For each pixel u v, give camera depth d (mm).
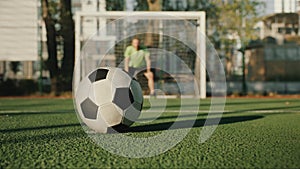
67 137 3164
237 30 11375
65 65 10789
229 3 11359
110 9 11336
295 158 2303
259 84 13375
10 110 6340
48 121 4531
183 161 2225
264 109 6621
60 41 10805
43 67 10773
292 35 12680
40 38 10609
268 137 3184
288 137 3184
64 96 10742
